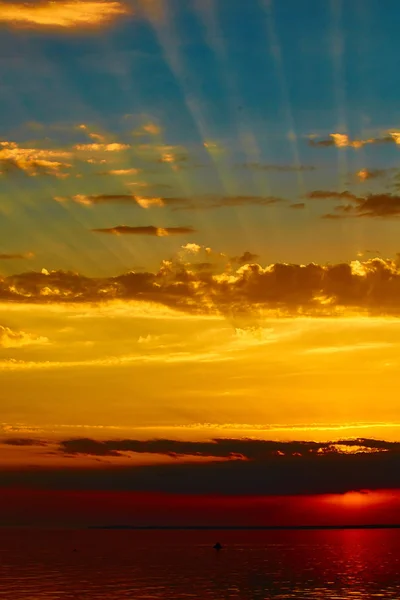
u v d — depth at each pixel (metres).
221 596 115.31
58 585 125.19
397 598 115.81
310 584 130.00
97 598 111.12
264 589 123.88
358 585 129.50
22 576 138.12
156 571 149.50
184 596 114.81
